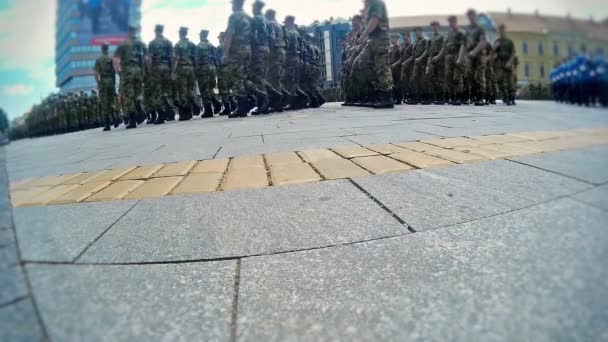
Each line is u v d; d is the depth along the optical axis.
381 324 1.10
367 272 1.39
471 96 10.49
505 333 1.01
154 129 10.06
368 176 2.71
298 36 14.37
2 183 3.23
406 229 1.74
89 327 1.13
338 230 1.78
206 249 1.66
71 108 20.59
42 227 1.99
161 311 1.21
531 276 1.23
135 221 2.07
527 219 1.68
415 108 10.47
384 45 10.99
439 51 13.23
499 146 3.35
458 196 2.12
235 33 11.06
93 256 1.62
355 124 6.52
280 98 12.62
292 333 1.09
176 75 14.10
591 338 0.95
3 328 1.11
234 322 1.15
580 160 2.19
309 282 1.35
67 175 3.59
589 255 1.29
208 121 11.23
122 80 11.36
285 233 1.79
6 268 1.52
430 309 1.14
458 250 1.49
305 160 3.47
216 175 3.12
